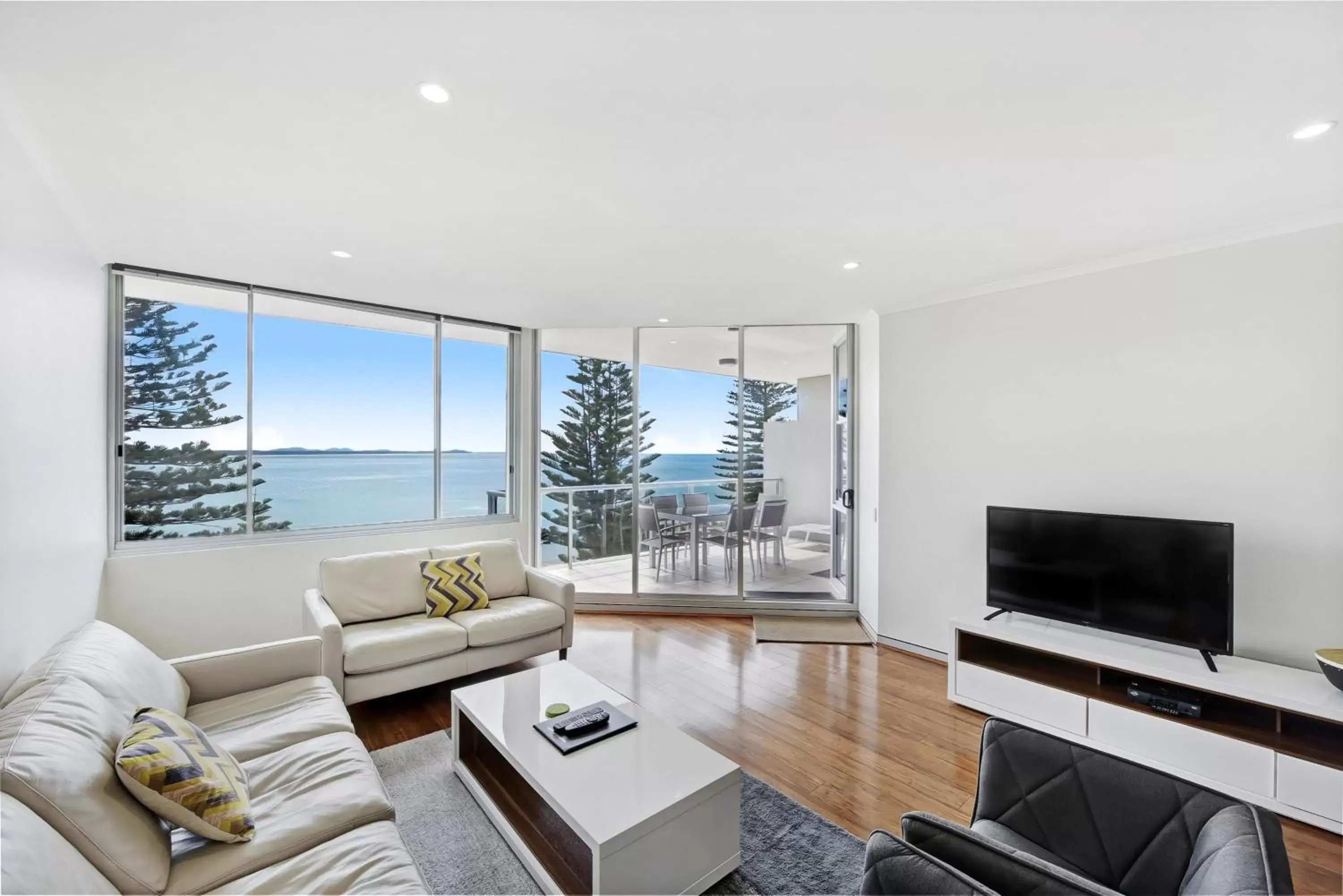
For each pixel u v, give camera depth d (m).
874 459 4.39
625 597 5.11
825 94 1.63
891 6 1.28
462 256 3.10
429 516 4.63
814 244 2.87
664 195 2.31
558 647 3.72
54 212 2.30
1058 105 1.67
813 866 1.95
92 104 1.68
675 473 5.14
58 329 2.39
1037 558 3.13
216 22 1.34
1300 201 2.34
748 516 5.09
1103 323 3.13
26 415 2.03
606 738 2.11
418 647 3.04
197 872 1.37
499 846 2.04
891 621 4.13
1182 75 1.53
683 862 1.75
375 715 3.07
